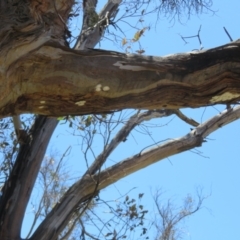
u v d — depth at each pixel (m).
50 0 3.45
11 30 3.07
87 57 3.31
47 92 3.28
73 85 3.27
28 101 3.34
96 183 7.30
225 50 3.46
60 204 7.16
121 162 7.52
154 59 3.41
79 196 7.24
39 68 3.18
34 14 3.22
